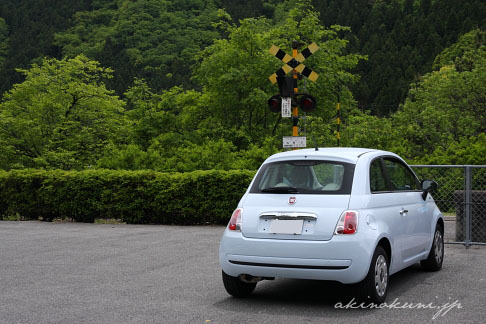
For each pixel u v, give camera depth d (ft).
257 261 20.89
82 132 111.34
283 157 22.81
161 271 28.50
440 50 409.69
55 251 35.55
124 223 53.88
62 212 55.52
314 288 24.61
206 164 66.44
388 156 25.12
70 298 22.76
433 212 27.86
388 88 385.50
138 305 21.56
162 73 477.77
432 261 27.86
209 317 19.76
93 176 54.29
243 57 101.35
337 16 550.36
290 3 579.07
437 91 171.32
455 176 38.81
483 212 37.35
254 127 101.91
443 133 139.03
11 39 573.74
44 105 111.86
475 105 159.84
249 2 606.55
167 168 66.85
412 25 466.29
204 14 597.52
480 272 27.94
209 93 108.68
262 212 21.27
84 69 125.08
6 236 43.50
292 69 47.11
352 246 20.03
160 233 44.68
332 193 21.08
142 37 565.94
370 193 21.76
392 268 22.74
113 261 31.60
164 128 98.68
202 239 40.73
